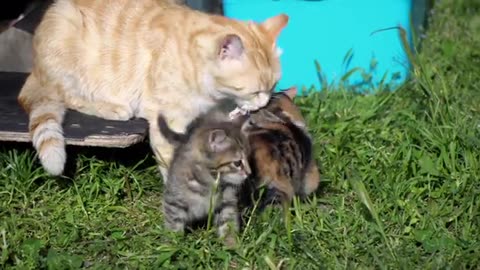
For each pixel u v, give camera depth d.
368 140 6.62
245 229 5.44
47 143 5.74
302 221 5.50
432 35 8.75
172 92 5.95
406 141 6.44
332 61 7.55
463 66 7.95
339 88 7.41
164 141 5.85
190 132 5.59
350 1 7.36
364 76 7.55
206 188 5.29
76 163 6.17
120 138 5.88
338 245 5.38
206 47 5.79
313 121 6.79
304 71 7.56
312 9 7.37
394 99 7.29
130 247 5.46
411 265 5.15
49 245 5.48
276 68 6.01
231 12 7.38
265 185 5.44
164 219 5.55
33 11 7.66
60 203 5.91
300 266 5.20
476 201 5.76
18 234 5.47
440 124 6.64
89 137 5.88
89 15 6.32
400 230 5.56
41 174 6.04
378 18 7.43
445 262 5.16
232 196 5.35
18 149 6.28
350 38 7.48
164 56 5.96
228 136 5.27
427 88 6.93
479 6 9.72
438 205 5.80
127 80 6.19
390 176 6.00
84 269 5.23
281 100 6.01
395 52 7.53
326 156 6.32
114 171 6.13
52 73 6.35
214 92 5.91
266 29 6.13
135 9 6.31
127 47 6.18
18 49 7.26
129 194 6.07
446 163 6.10
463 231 5.50
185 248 5.27
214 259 5.27
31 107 6.20
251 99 5.86
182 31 5.97
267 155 5.43
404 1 7.39
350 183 5.96
